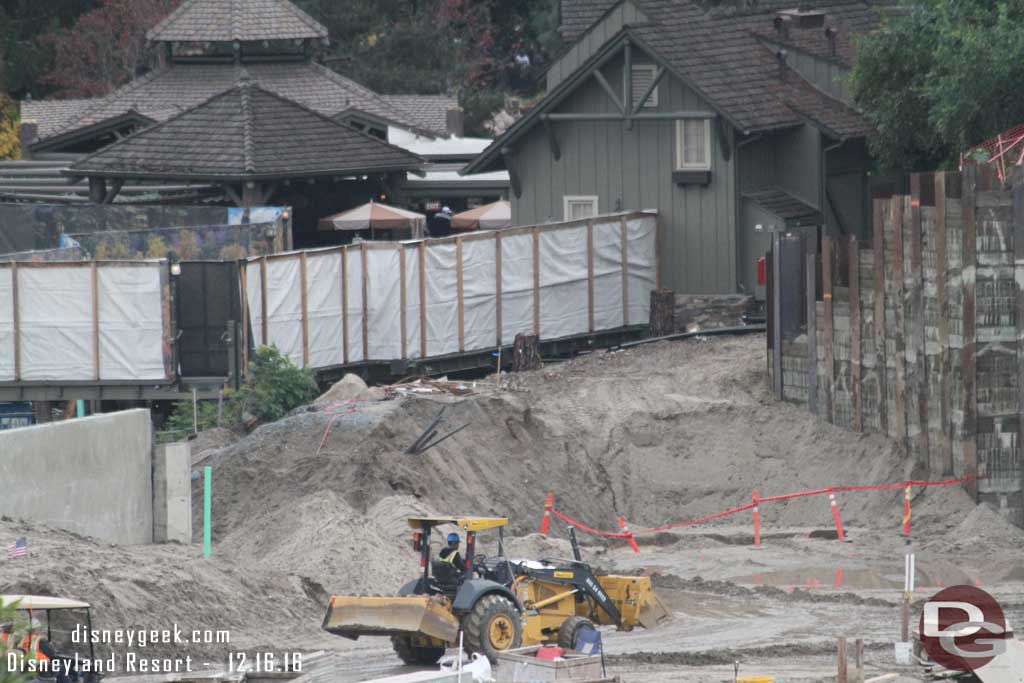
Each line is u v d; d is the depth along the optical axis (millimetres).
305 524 101625
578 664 70000
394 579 95875
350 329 151125
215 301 143500
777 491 128000
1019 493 118250
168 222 178000
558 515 120562
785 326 138125
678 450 133000
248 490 115875
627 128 171625
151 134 191875
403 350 153000
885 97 162000
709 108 169625
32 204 182750
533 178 178375
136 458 100062
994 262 116688
